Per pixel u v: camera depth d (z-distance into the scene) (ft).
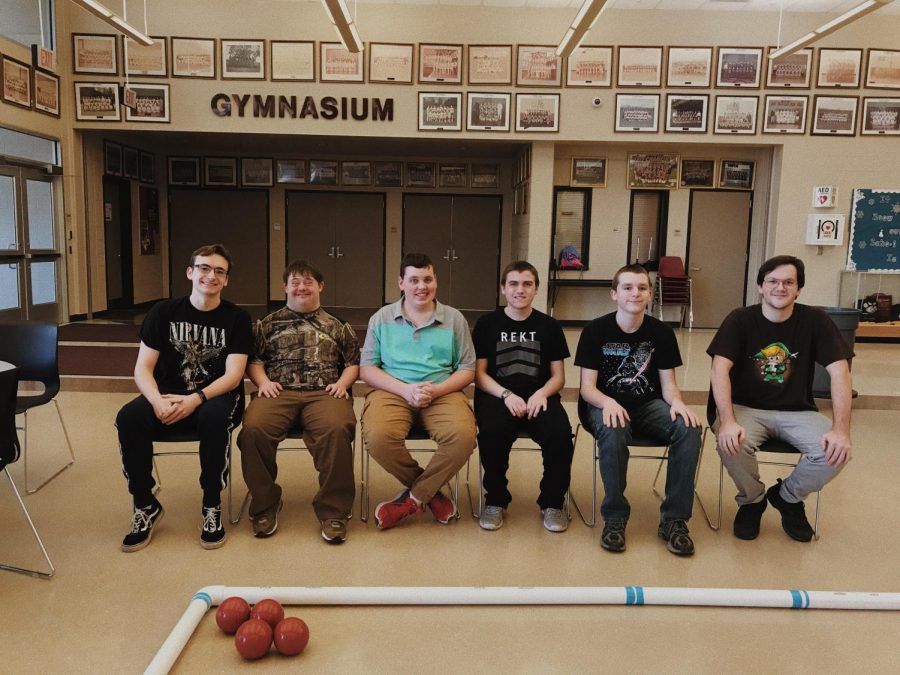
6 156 21.95
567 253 29.60
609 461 8.66
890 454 13.07
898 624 6.97
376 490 10.57
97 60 25.02
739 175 29.14
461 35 25.25
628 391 9.39
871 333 26.09
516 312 9.77
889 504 10.38
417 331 9.52
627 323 9.29
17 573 7.69
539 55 25.32
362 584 7.61
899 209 26.00
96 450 12.21
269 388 9.11
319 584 7.59
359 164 34.68
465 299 35.73
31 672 5.93
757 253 28.73
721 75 25.39
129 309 31.50
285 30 24.99
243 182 34.68
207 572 7.81
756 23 25.16
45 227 24.81
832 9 24.73
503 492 9.27
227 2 24.81
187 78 25.12
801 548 8.78
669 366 9.28
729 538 9.05
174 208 34.99
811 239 26.02
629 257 29.86
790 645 6.56
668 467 8.83
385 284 35.76
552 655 6.34
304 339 9.51
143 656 6.20
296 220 35.22
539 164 26.58
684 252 29.71
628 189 29.32
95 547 8.39
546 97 25.57
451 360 9.60
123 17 24.73
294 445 12.96
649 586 7.68
